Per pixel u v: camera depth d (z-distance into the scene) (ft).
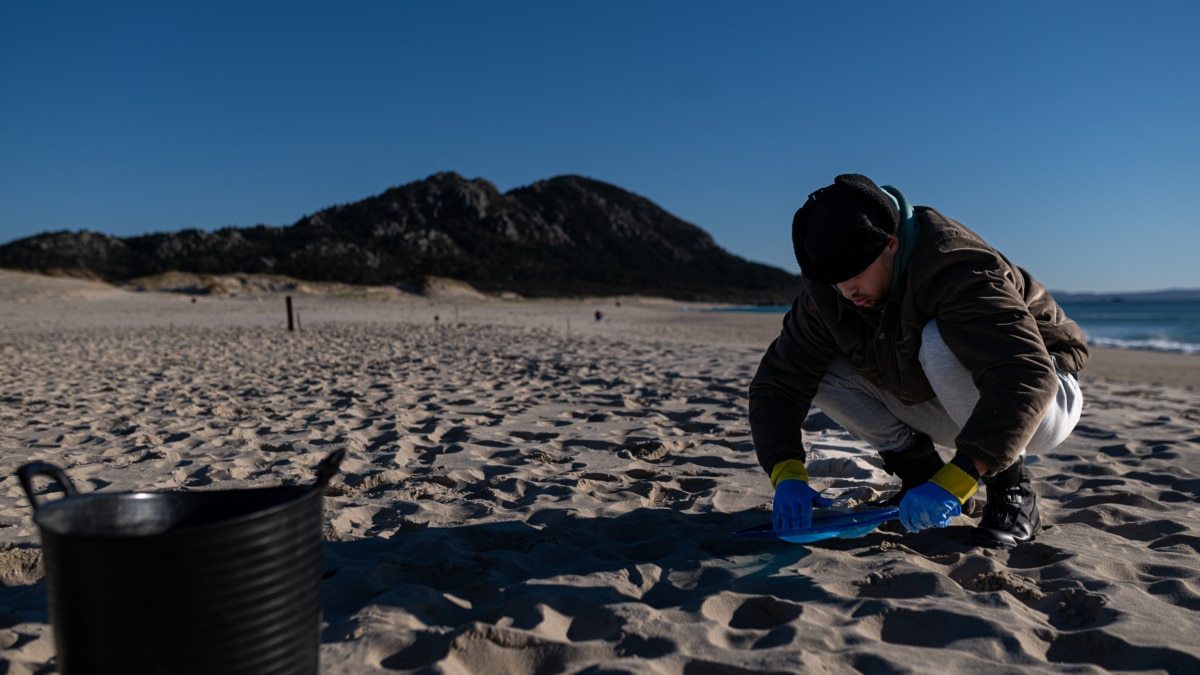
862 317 7.70
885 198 6.93
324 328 62.13
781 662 5.70
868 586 7.25
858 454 13.58
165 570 4.15
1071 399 7.69
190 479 12.61
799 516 7.64
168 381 25.75
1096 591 6.94
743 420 17.28
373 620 6.64
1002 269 7.09
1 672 5.89
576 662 5.97
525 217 604.49
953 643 6.06
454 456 14.01
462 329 61.98
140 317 82.99
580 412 18.71
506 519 9.89
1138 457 13.19
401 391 22.59
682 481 11.96
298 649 4.77
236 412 19.35
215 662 4.32
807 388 8.47
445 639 6.14
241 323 71.46
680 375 26.35
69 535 4.14
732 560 8.04
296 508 4.70
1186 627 6.21
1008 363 6.75
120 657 4.21
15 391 23.26
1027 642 6.00
